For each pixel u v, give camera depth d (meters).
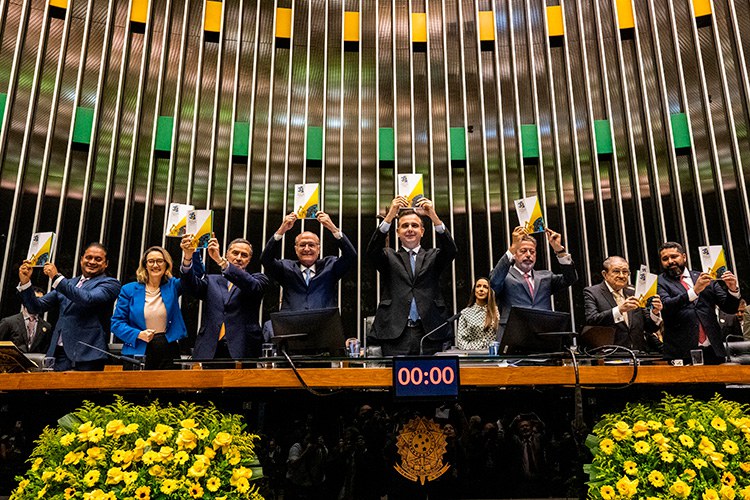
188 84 7.09
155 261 3.44
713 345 3.33
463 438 2.36
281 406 2.38
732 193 6.61
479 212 6.86
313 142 7.00
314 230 6.74
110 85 6.91
